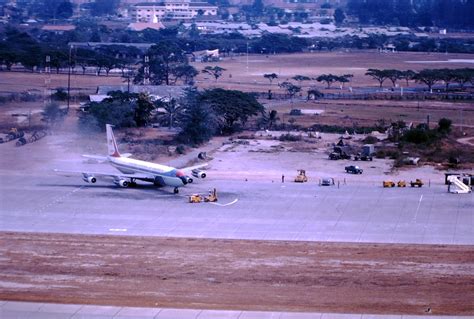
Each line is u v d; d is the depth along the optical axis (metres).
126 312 123.75
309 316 121.69
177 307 127.06
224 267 150.75
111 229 177.12
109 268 149.88
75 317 121.69
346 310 126.62
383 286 140.12
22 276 144.75
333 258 156.50
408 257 157.12
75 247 163.50
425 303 131.00
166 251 161.00
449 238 170.50
